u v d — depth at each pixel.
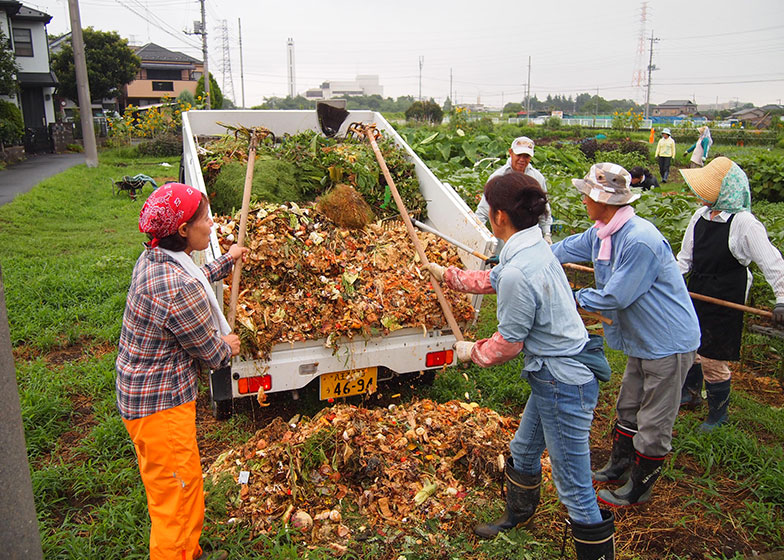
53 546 2.86
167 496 2.57
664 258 3.18
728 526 3.24
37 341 5.40
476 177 9.30
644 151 22.14
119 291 6.77
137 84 56.97
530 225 2.68
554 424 2.69
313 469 3.33
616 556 2.98
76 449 3.78
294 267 3.93
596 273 3.41
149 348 2.50
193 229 2.60
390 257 4.30
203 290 2.56
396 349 4.01
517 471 2.97
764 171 14.70
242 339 3.54
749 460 3.70
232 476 3.30
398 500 3.23
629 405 3.54
